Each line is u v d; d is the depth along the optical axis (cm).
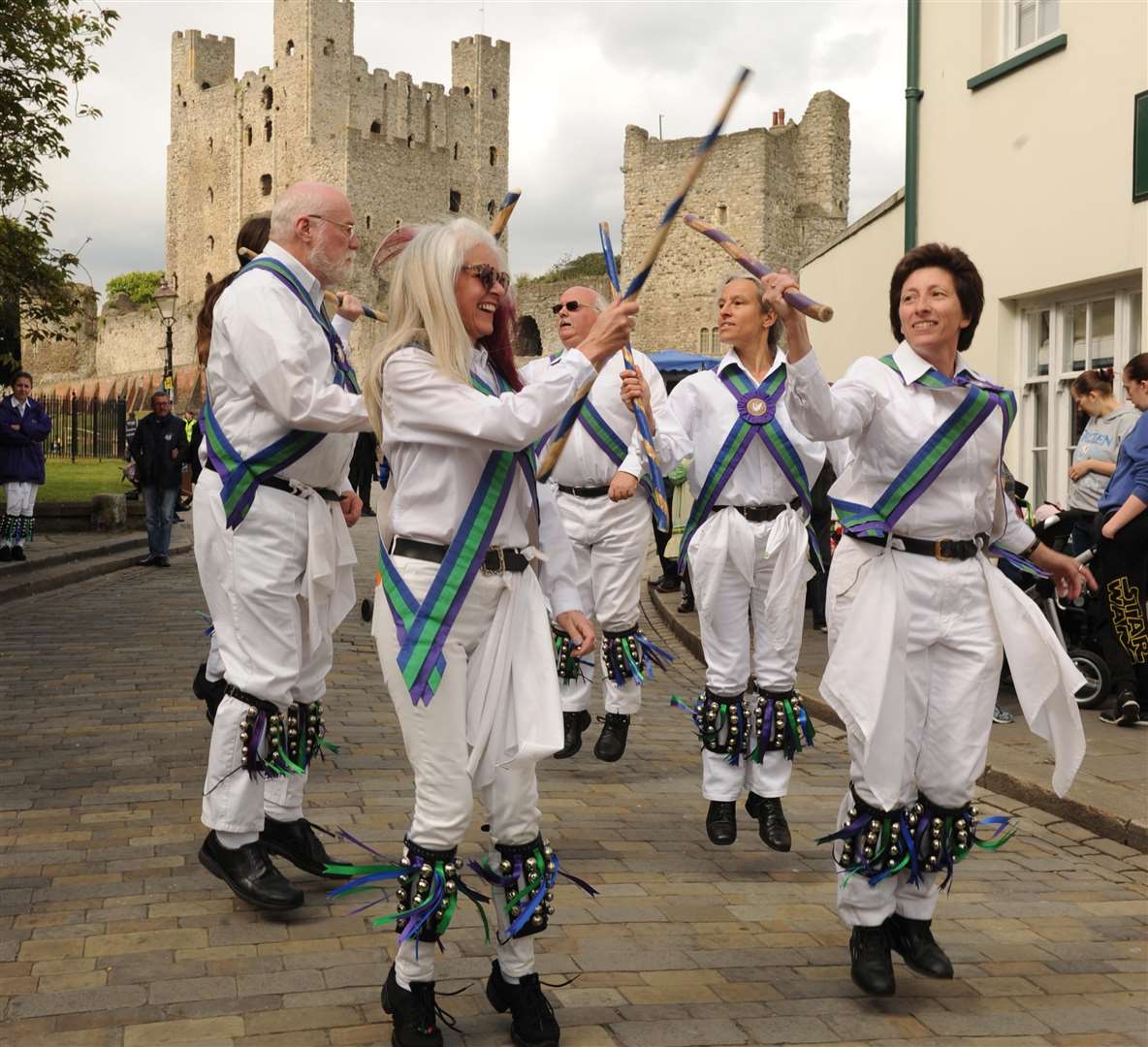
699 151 297
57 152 1453
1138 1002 353
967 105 979
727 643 489
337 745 625
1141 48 798
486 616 313
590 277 4909
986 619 357
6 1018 322
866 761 349
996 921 418
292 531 399
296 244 397
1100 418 748
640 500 603
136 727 650
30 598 1173
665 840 496
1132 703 660
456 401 299
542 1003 316
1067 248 870
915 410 350
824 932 402
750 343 507
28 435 1363
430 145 7444
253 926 387
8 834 473
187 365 6116
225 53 7956
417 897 307
